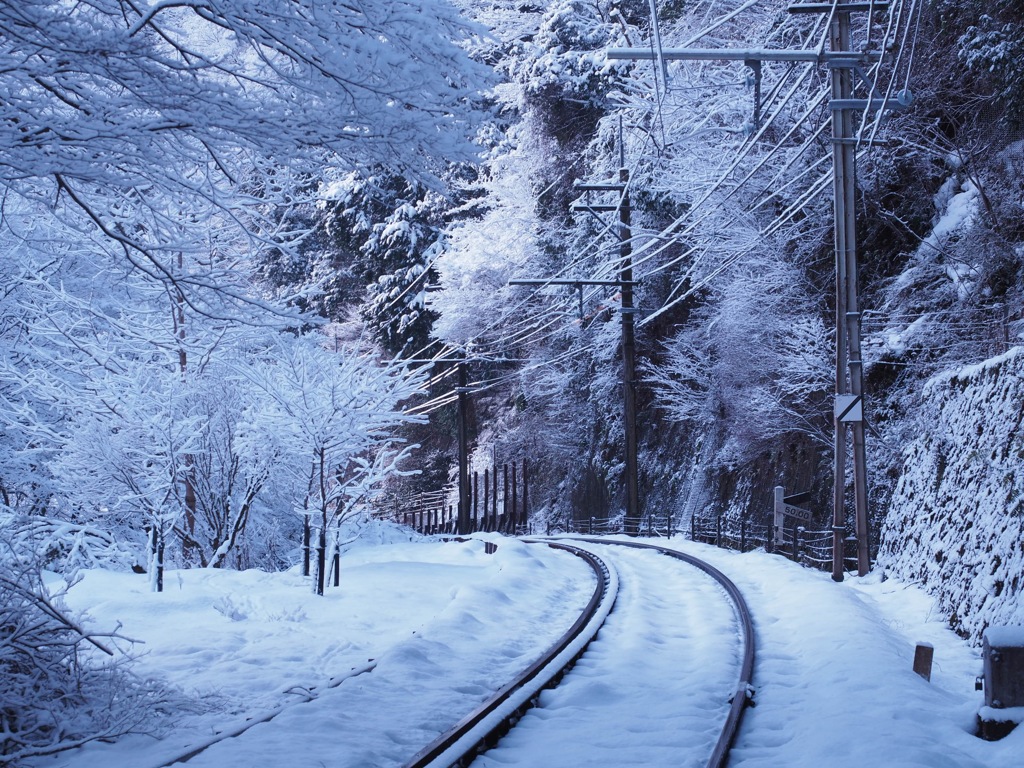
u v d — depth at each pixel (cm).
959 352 2077
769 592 1511
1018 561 1038
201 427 1805
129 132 746
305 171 862
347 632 1216
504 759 687
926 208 2448
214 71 820
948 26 2330
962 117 2394
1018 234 2091
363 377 1745
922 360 2198
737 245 2695
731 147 2712
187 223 936
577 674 958
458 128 840
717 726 751
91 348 1719
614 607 1407
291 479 1923
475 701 843
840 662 916
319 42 757
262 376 1705
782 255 2664
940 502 1458
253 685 920
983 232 2075
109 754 708
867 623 1118
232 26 757
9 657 763
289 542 2459
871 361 2278
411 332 5012
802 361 2427
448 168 907
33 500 2036
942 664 1020
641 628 1202
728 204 2712
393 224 5006
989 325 2014
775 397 2536
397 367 1817
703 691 866
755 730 743
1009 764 634
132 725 755
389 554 2684
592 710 818
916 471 1672
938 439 1564
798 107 2586
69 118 735
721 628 1196
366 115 798
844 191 1780
